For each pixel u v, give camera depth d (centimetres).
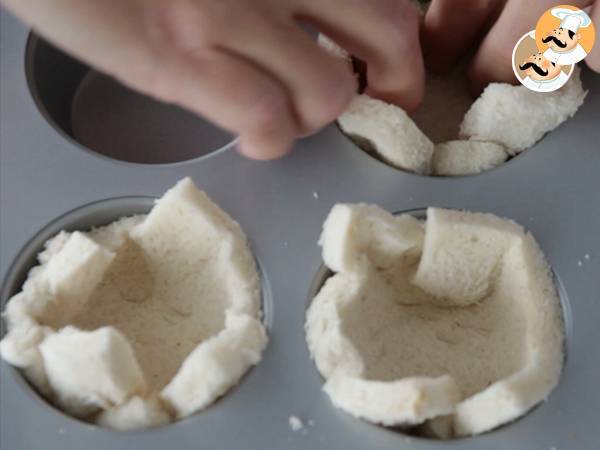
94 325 24
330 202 26
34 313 23
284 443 22
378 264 24
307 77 22
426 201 26
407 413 21
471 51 29
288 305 24
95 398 22
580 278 25
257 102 21
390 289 25
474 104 27
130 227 25
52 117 29
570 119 27
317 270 25
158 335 24
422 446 22
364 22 23
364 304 23
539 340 23
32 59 29
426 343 24
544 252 25
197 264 25
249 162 26
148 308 24
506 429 22
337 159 26
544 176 26
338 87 22
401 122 25
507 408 21
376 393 21
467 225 23
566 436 22
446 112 28
